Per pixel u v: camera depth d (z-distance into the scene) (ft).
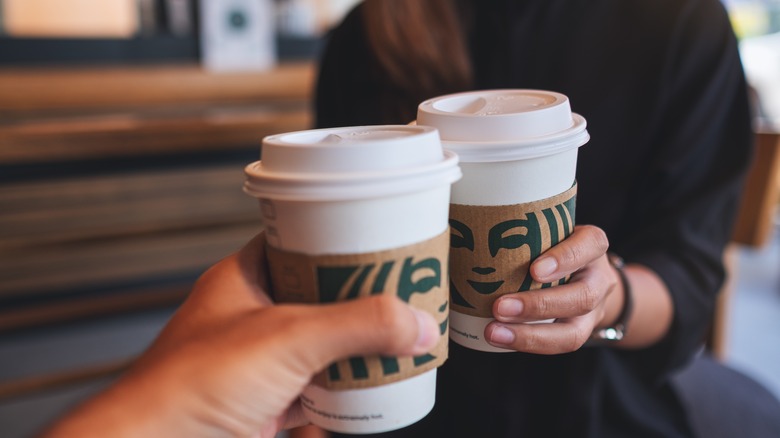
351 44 2.53
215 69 4.70
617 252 2.12
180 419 0.95
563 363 2.05
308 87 5.08
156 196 4.13
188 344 1.00
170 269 4.36
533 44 2.21
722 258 2.06
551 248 1.27
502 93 1.44
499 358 2.10
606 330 1.70
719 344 3.00
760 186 2.91
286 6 5.65
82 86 4.23
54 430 0.93
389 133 1.17
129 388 0.96
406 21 2.23
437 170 1.05
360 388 1.11
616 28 2.15
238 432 0.98
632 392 2.13
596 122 2.12
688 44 2.09
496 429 2.13
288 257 1.09
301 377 0.99
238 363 0.95
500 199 1.23
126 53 4.48
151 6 4.87
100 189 3.94
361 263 1.06
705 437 2.15
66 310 4.05
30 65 4.23
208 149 4.08
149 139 3.88
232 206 4.41
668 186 2.06
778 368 5.35
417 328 1.01
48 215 3.84
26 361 4.73
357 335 0.98
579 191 2.16
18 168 3.67
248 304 1.06
